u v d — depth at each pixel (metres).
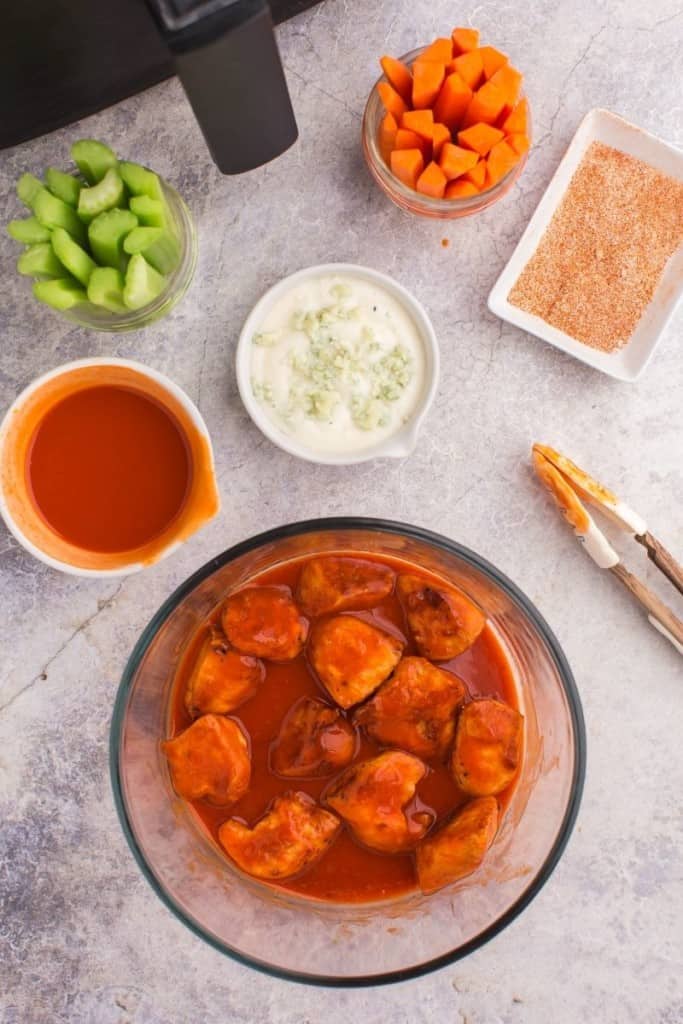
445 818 0.56
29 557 0.60
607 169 0.60
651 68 0.61
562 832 0.53
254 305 0.59
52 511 0.56
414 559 0.57
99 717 0.60
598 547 0.58
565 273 0.60
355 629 0.55
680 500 0.61
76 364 0.54
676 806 0.61
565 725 0.55
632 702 0.61
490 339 0.61
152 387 0.55
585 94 0.61
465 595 0.57
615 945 0.61
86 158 0.51
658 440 0.61
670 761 0.61
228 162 0.55
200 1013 0.60
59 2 0.49
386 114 0.55
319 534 0.54
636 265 0.60
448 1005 0.60
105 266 0.53
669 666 0.60
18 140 0.58
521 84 0.59
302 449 0.57
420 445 0.60
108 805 0.60
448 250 0.60
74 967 0.60
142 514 0.56
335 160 0.60
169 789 0.57
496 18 0.60
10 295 0.59
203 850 0.58
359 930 0.58
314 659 0.55
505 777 0.54
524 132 0.55
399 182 0.56
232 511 0.60
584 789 0.60
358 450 0.58
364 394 0.58
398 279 0.60
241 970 0.60
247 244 0.60
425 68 0.53
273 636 0.55
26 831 0.60
